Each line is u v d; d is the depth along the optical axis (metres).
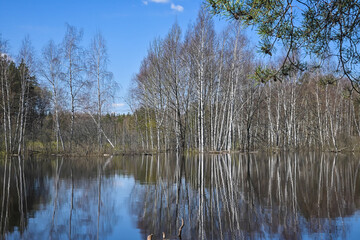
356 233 6.44
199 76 30.75
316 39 5.42
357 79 5.71
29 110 36.69
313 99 46.41
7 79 32.00
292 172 16.81
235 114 35.97
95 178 14.44
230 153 32.94
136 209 8.54
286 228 6.82
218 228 6.86
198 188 11.84
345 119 49.06
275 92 45.28
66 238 6.25
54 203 9.24
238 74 32.19
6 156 26.50
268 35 5.45
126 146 34.91
